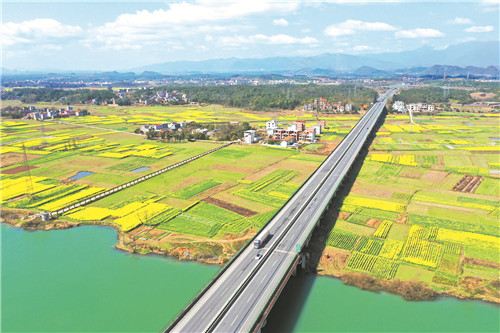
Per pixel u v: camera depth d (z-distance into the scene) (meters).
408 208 125.62
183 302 77.12
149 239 105.38
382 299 79.25
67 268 91.44
